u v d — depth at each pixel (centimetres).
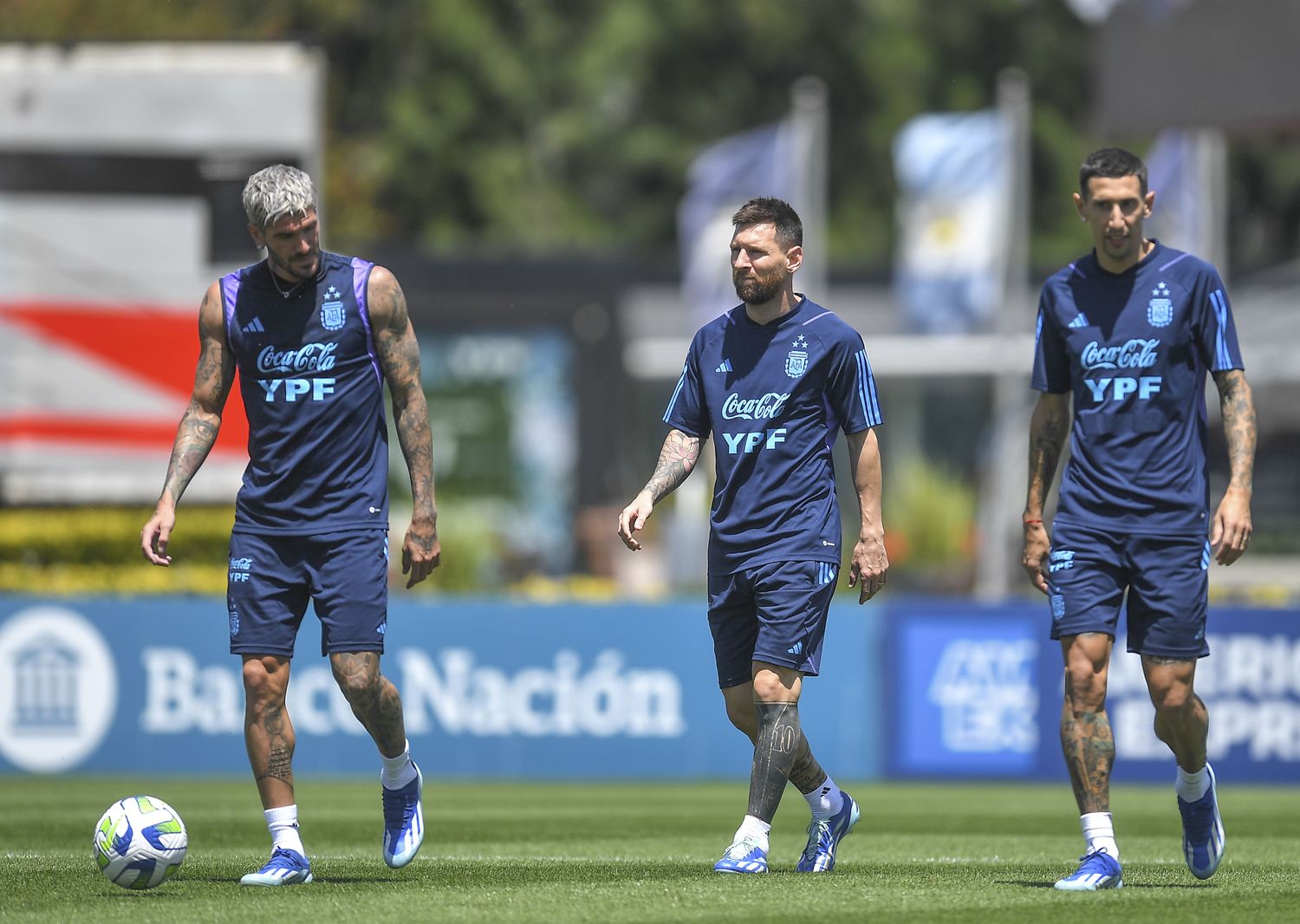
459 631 4750
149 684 4666
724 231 7931
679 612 4759
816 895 1906
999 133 7606
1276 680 4603
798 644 2088
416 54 14025
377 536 1989
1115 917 1739
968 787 4584
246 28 11238
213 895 1917
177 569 5316
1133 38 6556
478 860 2438
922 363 9781
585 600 4784
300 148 5684
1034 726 4672
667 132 14138
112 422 5628
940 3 14725
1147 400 1978
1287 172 14575
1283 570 9144
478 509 9681
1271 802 4147
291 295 1966
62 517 5488
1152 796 4306
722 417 2120
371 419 1997
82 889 2002
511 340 10331
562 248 12875
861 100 14425
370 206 11444
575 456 10306
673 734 4741
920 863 2422
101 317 5644
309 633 4675
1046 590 2108
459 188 13888
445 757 4744
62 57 5653
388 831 2105
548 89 14100
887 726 4725
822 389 2111
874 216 14300
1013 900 1869
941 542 7144
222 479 5550
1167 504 1975
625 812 3712
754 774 2112
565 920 1702
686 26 14200
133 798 2014
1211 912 1783
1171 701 1992
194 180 5688
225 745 4659
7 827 3123
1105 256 2005
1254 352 9606
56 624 4662
